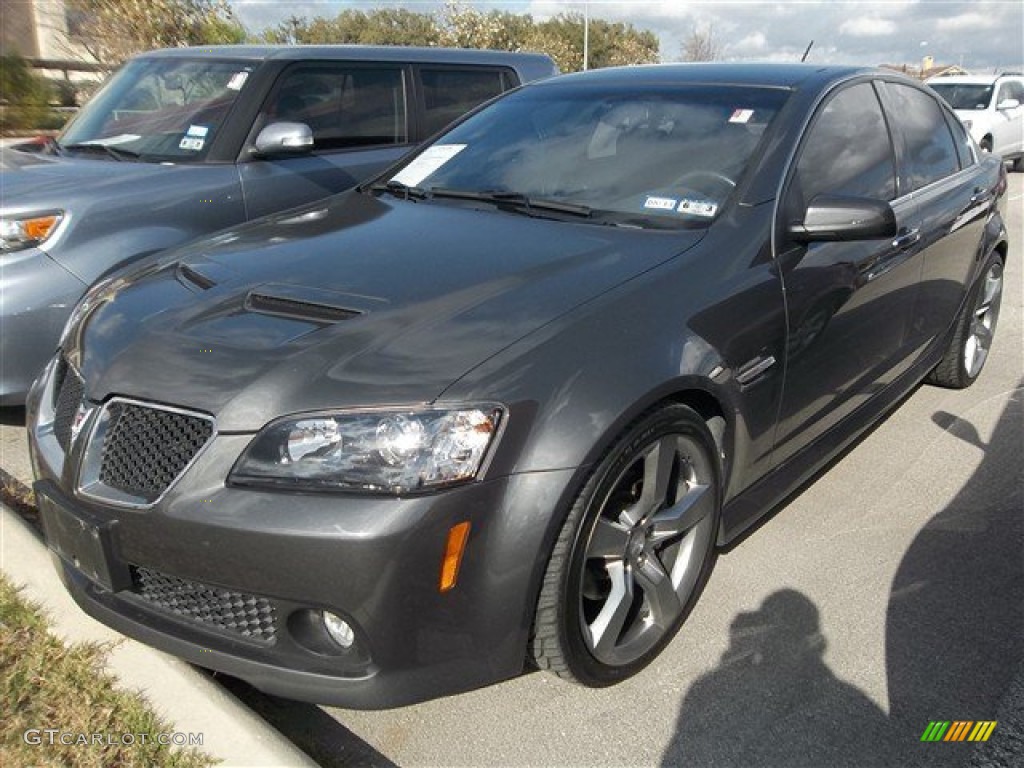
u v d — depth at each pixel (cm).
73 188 412
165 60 553
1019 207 1203
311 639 218
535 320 235
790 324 289
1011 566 322
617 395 227
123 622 231
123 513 219
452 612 213
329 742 238
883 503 367
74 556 233
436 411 209
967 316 465
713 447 267
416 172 371
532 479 214
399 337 228
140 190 430
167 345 237
